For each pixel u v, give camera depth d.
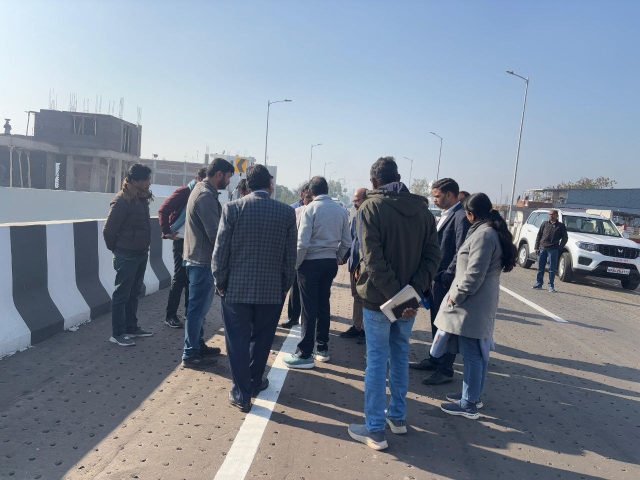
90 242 5.96
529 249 15.55
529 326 7.33
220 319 6.24
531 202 43.19
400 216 3.24
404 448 3.28
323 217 4.77
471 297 3.78
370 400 3.27
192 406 3.65
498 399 4.30
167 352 4.82
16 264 4.65
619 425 3.91
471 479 2.94
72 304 5.41
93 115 56.25
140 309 6.45
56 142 56.28
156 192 40.97
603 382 4.97
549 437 3.60
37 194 10.30
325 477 2.82
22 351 4.48
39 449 2.89
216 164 4.44
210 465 2.85
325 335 5.02
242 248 3.63
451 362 4.60
